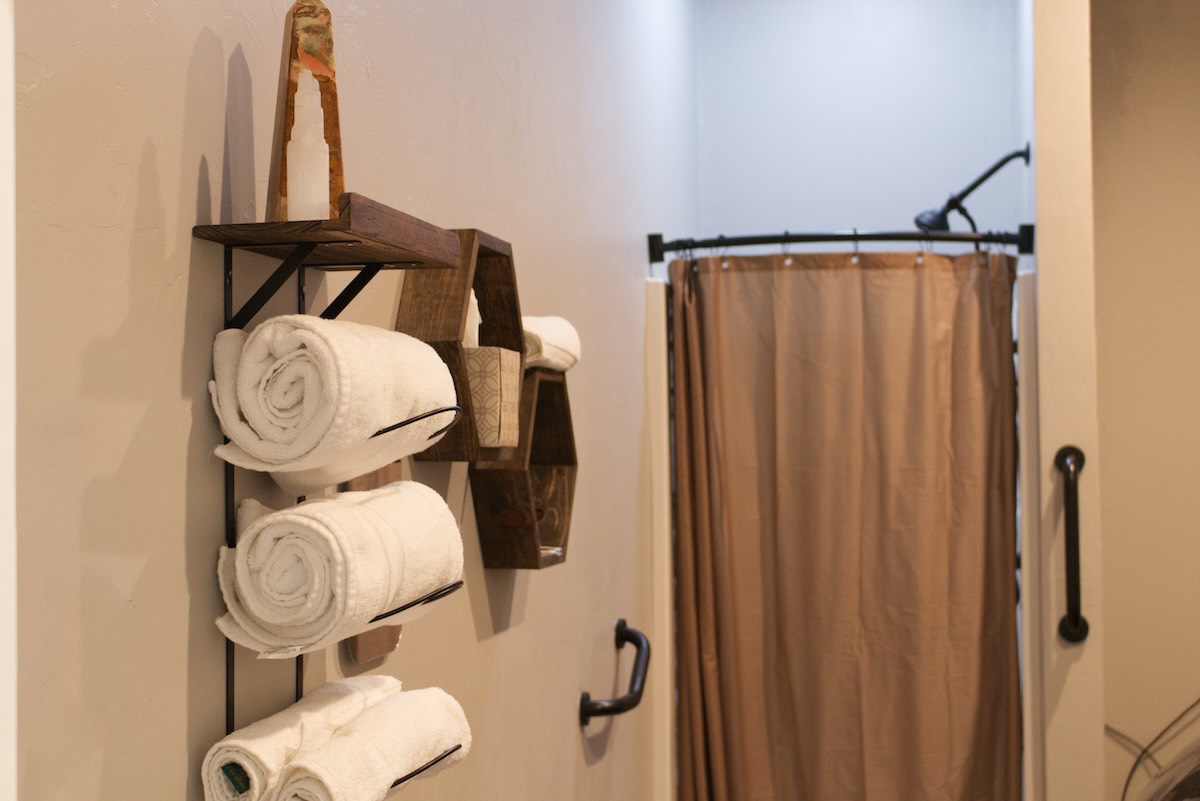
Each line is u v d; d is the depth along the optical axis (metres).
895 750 2.33
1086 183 2.22
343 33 0.88
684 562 2.45
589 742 1.79
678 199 2.87
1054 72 2.24
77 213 0.57
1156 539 2.41
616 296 2.03
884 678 2.34
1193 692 2.38
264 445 0.66
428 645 1.07
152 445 0.63
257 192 0.76
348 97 0.88
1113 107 2.46
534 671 1.45
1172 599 2.40
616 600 2.04
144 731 0.62
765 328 2.40
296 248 0.71
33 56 0.54
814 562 2.36
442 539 0.77
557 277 1.58
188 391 0.67
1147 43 2.45
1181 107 2.43
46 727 0.54
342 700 0.76
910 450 2.32
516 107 1.37
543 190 1.50
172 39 0.65
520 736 1.38
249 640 0.67
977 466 2.32
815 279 2.37
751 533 2.41
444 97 1.11
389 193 0.97
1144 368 2.42
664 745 2.45
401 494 0.77
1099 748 2.21
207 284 0.69
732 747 2.39
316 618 0.65
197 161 0.68
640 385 2.34
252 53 0.75
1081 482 2.22
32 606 0.53
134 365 0.61
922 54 3.18
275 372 0.67
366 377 0.67
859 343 2.35
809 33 3.25
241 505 0.71
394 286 1.01
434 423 0.78
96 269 0.58
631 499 2.21
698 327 2.44
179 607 0.66
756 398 2.41
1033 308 2.32
